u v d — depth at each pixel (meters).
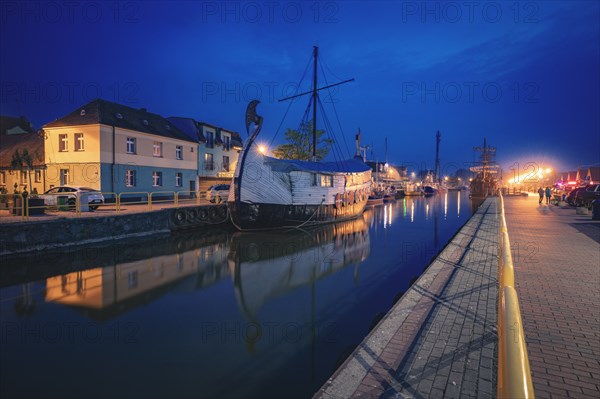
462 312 5.82
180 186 34.28
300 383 5.45
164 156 32.22
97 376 5.61
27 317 8.12
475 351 4.45
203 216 22.17
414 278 9.95
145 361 6.12
